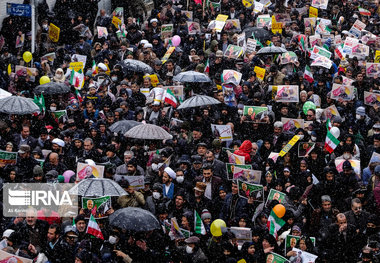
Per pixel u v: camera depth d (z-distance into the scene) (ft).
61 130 142.61
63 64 181.78
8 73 164.86
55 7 213.25
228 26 217.36
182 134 135.85
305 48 202.80
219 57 181.78
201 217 103.71
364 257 96.73
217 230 97.60
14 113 131.54
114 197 109.50
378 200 115.65
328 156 138.41
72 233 92.89
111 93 156.76
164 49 205.26
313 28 228.02
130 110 144.87
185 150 133.28
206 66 177.68
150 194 113.80
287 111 154.20
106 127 135.23
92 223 94.12
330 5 258.57
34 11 181.57
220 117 141.18
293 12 239.50
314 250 99.86
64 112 144.87
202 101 141.59
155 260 94.68
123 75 168.45
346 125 153.38
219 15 216.13
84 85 168.04
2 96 144.05
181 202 106.63
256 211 110.11
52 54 180.04
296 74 172.65
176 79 159.22
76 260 86.58
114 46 195.42
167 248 99.66
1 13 195.11
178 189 109.50
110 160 123.85
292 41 209.05
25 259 86.99
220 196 112.16
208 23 231.30
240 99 160.35
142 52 188.75
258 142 138.31
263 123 143.84
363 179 127.65
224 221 107.86
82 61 180.04
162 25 208.95
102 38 203.62
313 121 147.33
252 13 242.17
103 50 187.11
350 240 105.50
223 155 128.98
